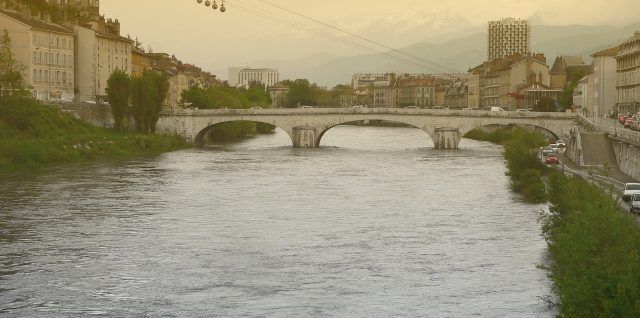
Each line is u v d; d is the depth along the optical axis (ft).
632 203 308.60
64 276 262.67
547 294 241.14
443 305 232.53
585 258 188.85
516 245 305.73
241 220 359.46
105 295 243.40
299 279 259.39
